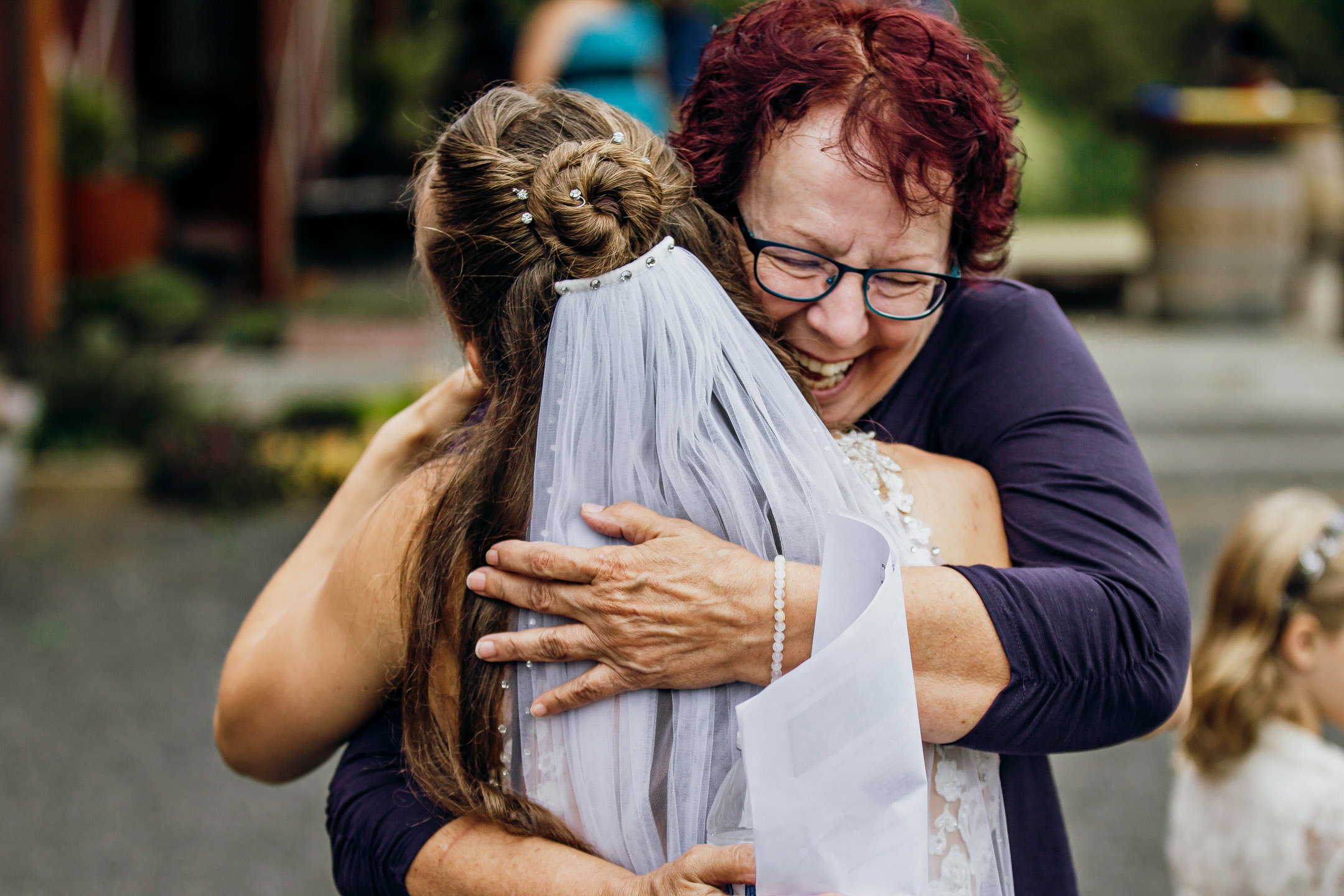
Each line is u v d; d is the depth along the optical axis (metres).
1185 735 2.16
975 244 1.25
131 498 5.73
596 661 1.11
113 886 2.97
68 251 7.95
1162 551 1.19
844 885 1.01
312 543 1.46
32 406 5.97
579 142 1.12
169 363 6.48
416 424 1.43
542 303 1.12
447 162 1.14
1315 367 7.43
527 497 1.13
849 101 1.11
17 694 3.87
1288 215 8.55
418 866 1.17
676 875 1.06
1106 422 1.28
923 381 1.35
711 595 1.08
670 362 1.11
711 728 1.11
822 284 1.18
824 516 1.12
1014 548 1.22
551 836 1.15
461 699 1.15
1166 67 14.80
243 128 9.36
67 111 7.92
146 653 4.17
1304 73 13.59
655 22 5.38
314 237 11.34
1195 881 2.14
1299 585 2.06
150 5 9.54
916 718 1.01
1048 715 1.10
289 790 3.47
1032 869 1.24
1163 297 8.78
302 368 7.44
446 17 11.25
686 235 1.15
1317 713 2.09
